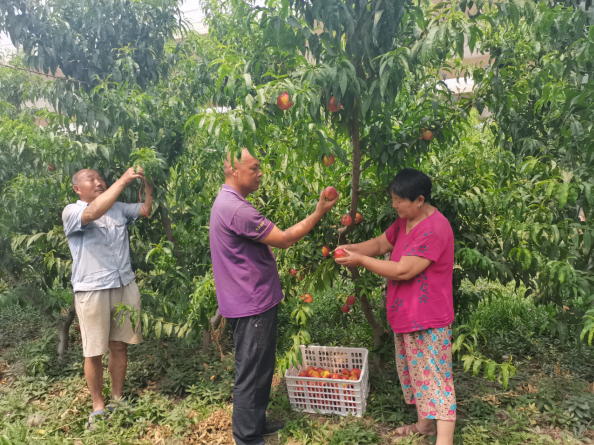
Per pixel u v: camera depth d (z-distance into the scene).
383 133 2.53
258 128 1.94
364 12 2.05
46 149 2.98
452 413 2.16
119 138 3.04
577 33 2.02
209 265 3.49
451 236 2.19
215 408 2.84
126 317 2.91
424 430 2.44
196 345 3.98
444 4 1.97
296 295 2.96
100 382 2.85
